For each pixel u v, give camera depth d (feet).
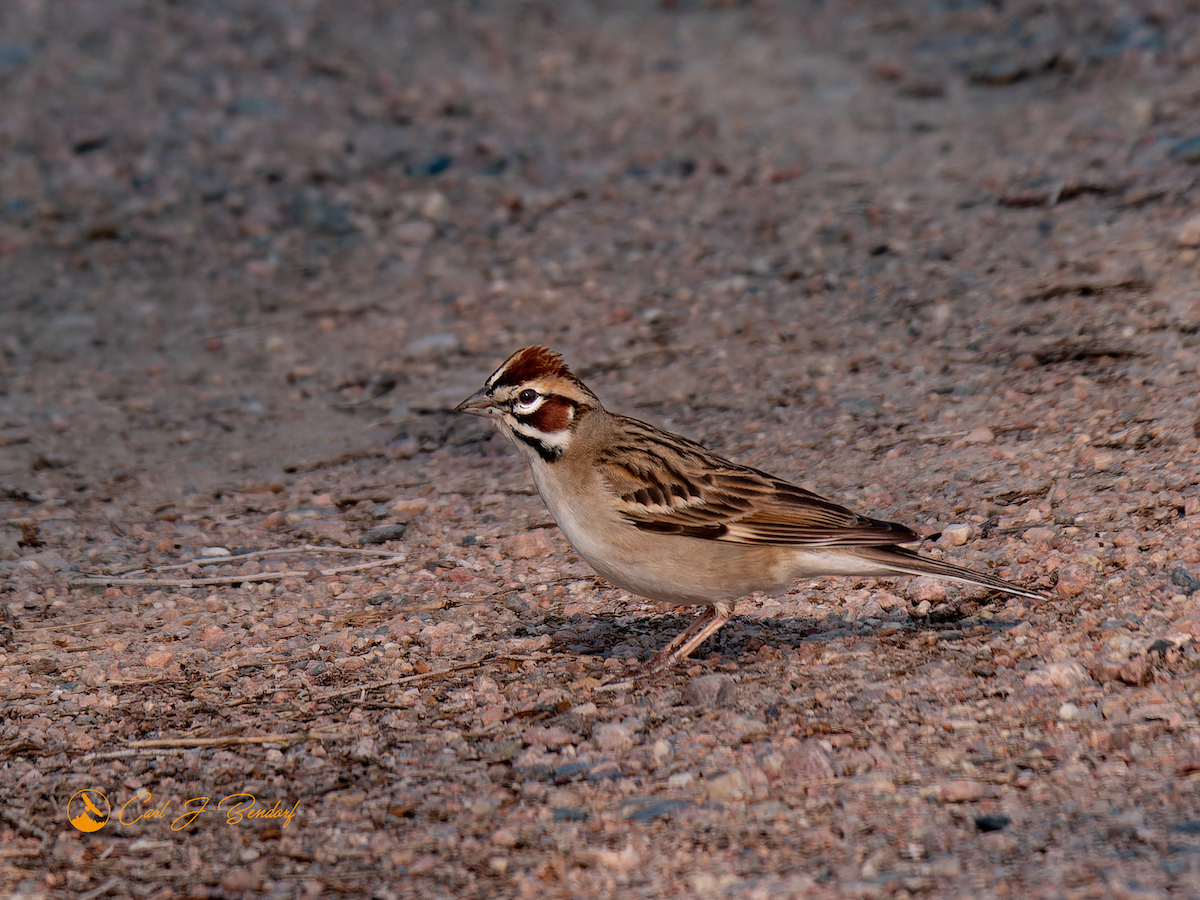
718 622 31.04
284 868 23.57
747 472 30.40
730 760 25.98
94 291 60.80
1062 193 57.72
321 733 28.55
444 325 56.08
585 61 83.41
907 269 54.39
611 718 28.27
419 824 24.70
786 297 54.29
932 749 25.67
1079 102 67.62
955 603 32.14
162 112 75.92
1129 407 40.22
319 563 38.88
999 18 80.43
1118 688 27.14
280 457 47.03
